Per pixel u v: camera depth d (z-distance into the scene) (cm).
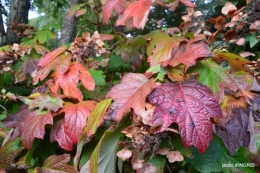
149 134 51
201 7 204
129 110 53
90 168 57
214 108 49
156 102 51
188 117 48
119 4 92
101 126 66
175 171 61
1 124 83
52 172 66
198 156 57
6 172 67
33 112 73
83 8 140
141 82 57
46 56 88
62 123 69
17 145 73
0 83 111
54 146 76
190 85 53
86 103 74
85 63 92
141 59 108
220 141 61
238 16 69
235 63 67
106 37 101
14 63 122
